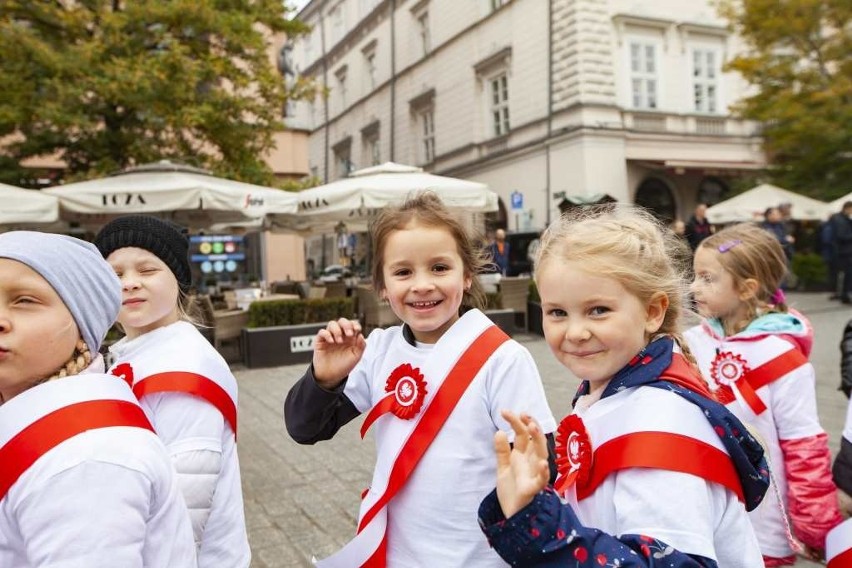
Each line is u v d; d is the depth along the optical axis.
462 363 1.50
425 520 1.45
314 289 11.39
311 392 1.67
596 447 1.20
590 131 16.48
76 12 9.27
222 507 1.63
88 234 10.30
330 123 33.75
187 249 1.90
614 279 1.20
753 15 15.52
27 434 0.96
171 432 1.54
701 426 1.13
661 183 18.52
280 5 10.59
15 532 0.95
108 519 0.93
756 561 1.13
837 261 11.92
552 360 7.55
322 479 3.91
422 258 1.54
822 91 15.15
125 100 8.98
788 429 2.24
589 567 0.98
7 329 1.00
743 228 2.46
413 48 24.73
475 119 20.83
